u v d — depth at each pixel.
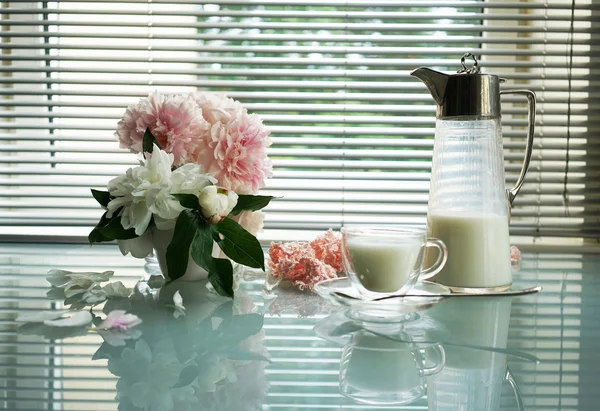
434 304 0.79
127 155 1.69
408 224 1.61
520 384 0.57
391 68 1.66
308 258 0.98
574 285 1.04
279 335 0.73
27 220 1.60
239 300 0.91
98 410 0.51
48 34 1.59
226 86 1.60
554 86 1.57
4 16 1.65
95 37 1.59
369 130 1.61
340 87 1.60
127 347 0.68
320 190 1.60
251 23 1.60
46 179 1.62
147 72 1.60
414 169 1.60
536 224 1.56
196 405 0.52
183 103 0.91
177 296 0.92
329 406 0.52
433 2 1.57
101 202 0.92
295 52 1.59
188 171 0.87
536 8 1.58
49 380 0.58
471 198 0.92
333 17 1.59
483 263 0.91
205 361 0.63
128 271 1.11
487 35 1.64
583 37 1.60
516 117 1.63
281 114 1.66
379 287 0.82
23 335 0.72
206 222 0.86
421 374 0.59
